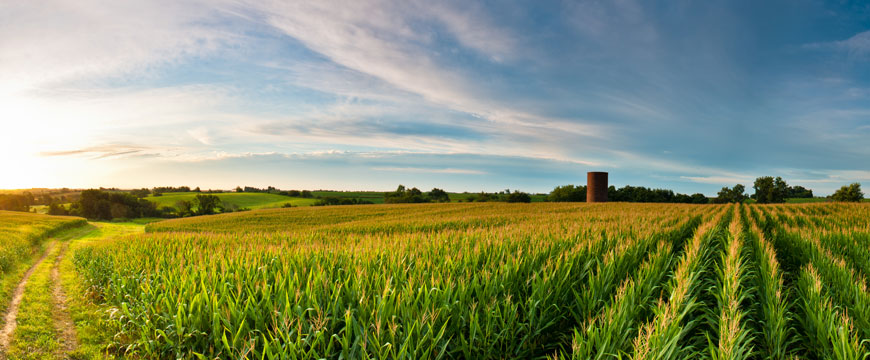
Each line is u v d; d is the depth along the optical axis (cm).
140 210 10306
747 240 1481
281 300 634
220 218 4891
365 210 5694
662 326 469
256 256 1041
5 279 1385
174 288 773
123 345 732
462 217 3719
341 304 615
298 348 525
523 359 578
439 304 602
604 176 8031
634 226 1568
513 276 732
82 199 9569
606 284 726
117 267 1221
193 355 640
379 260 896
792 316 661
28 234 2878
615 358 473
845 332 477
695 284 745
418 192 12719
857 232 1422
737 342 457
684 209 4253
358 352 523
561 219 2859
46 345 793
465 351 536
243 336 599
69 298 1159
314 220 4569
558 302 695
